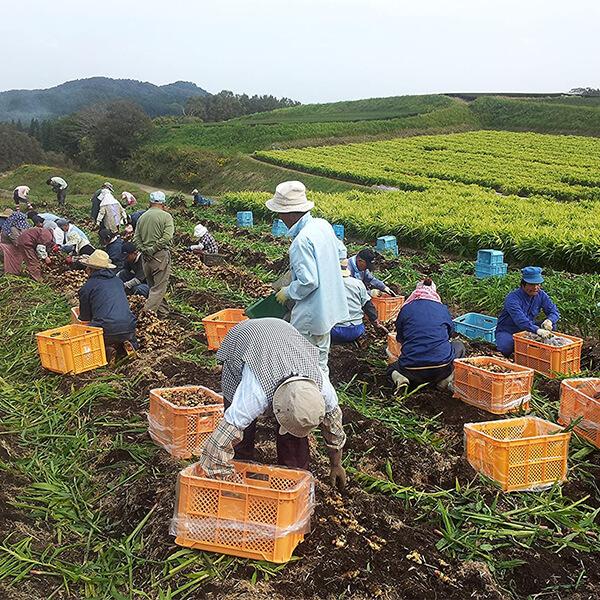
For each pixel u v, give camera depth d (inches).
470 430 221.0
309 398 156.5
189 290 477.4
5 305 450.3
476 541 185.9
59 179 1160.8
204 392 239.9
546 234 636.7
